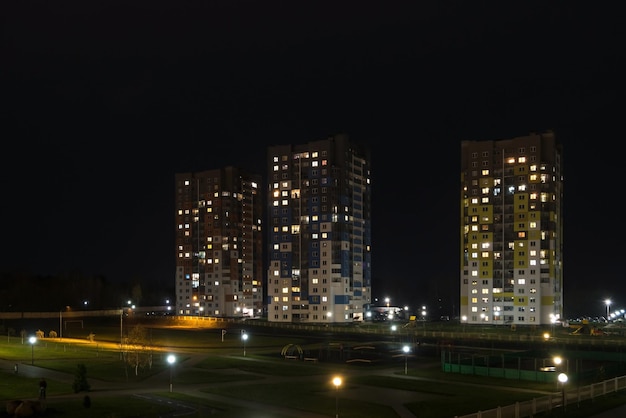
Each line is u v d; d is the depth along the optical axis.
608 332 177.25
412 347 139.75
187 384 88.06
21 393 78.69
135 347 102.31
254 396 78.31
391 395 79.88
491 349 134.50
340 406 72.06
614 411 67.50
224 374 99.00
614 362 112.88
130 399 74.75
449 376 97.00
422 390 83.75
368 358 122.44
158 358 120.19
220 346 148.88
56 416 64.00
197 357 122.81
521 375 93.25
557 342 144.88
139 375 96.06
